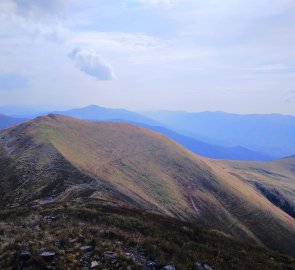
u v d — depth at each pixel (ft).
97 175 304.30
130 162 436.76
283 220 447.01
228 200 442.91
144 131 632.38
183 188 422.41
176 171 474.90
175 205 351.46
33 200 228.02
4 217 107.55
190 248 80.69
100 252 60.80
